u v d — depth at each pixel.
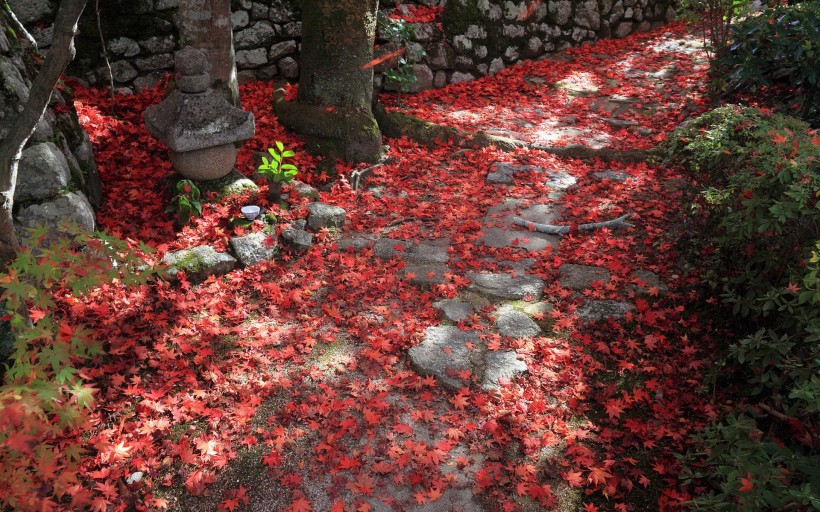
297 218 4.60
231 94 4.98
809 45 5.71
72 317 3.46
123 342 3.39
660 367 3.45
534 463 2.86
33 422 1.86
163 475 2.73
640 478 2.79
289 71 6.77
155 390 3.13
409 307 3.88
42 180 3.69
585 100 7.45
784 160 3.10
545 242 4.62
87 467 2.68
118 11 5.72
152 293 3.79
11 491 1.98
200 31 4.67
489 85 7.84
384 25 6.73
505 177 5.61
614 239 4.56
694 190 4.26
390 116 6.25
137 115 5.62
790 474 2.33
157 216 4.49
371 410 3.08
